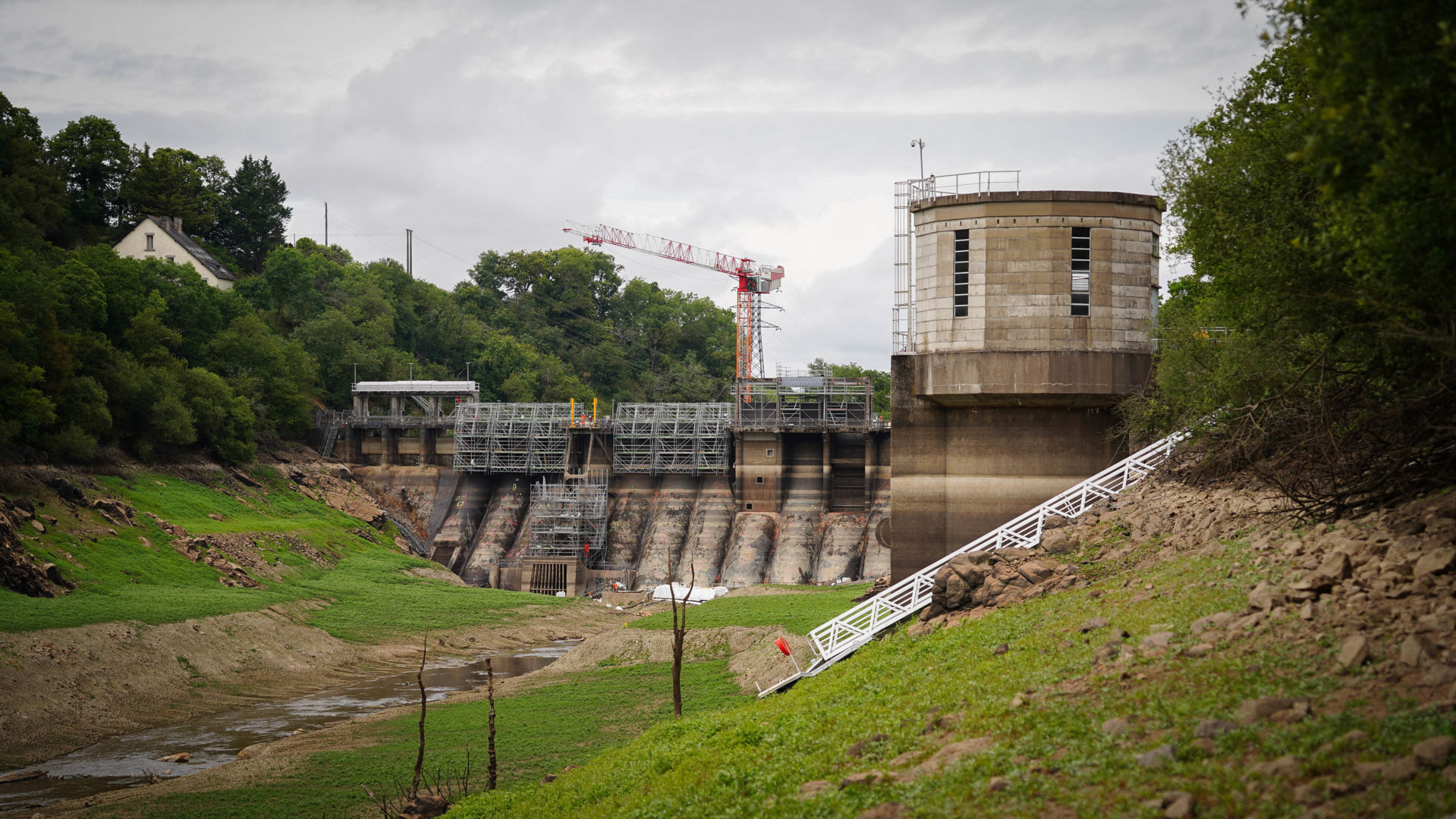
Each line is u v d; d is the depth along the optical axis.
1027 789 19.69
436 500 165.75
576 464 167.00
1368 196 20.62
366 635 101.12
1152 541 41.19
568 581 149.25
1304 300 34.25
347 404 182.25
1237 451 42.34
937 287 62.69
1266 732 19.09
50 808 47.88
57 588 87.62
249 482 144.00
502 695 69.12
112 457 126.69
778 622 76.31
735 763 29.42
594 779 36.97
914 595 47.41
